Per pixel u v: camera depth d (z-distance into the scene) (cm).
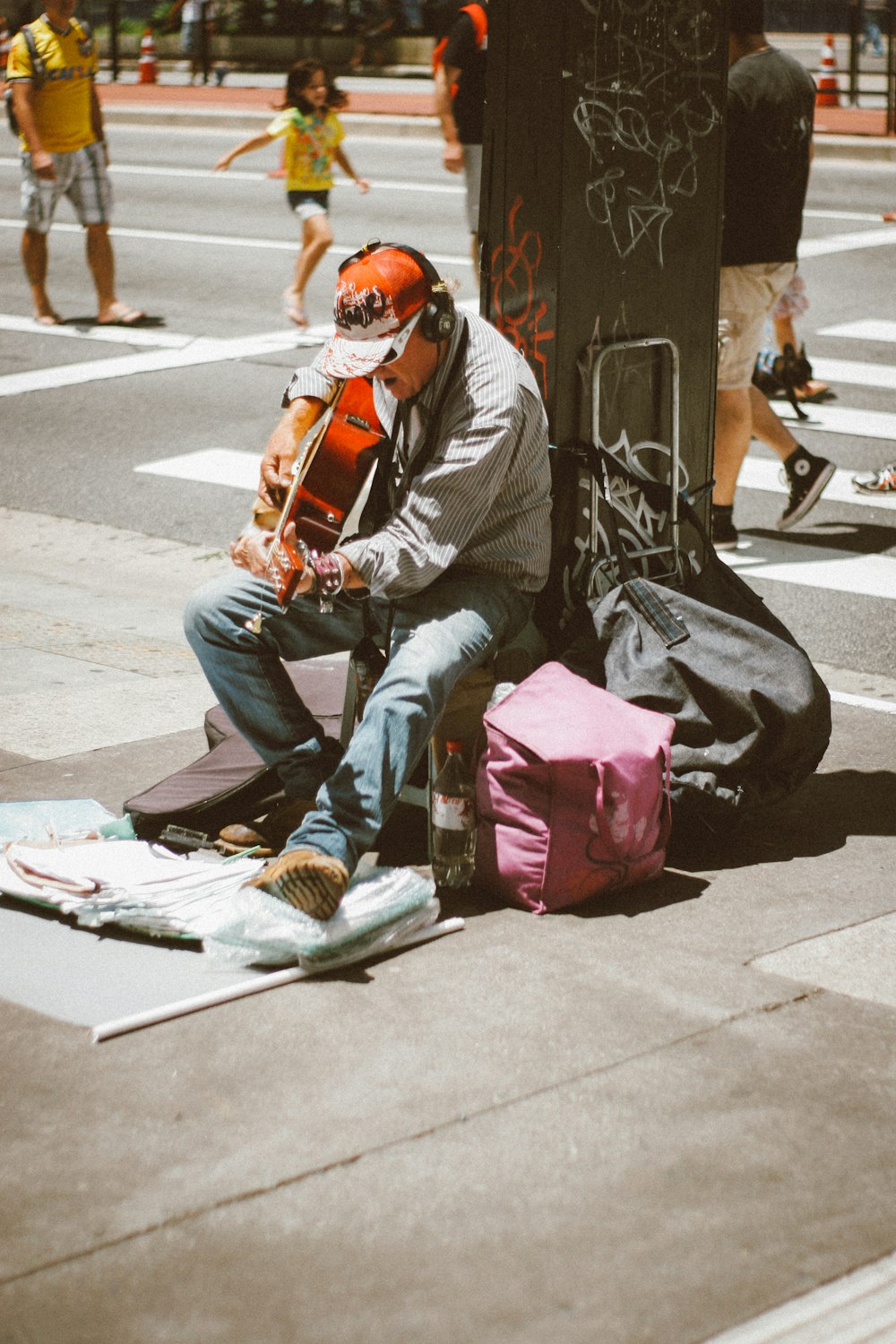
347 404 508
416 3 3506
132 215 1983
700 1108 386
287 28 3594
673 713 519
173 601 821
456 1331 314
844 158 2436
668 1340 312
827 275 1588
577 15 513
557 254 528
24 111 1366
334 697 571
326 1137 374
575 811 480
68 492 1011
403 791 523
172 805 527
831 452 1074
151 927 462
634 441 566
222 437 1123
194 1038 415
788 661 530
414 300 469
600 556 552
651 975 447
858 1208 351
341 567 473
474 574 501
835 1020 425
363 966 453
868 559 884
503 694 506
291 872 444
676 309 567
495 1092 391
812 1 3725
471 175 1258
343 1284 326
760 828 553
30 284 1441
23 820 535
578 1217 347
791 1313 319
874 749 626
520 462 493
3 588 838
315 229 1387
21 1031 416
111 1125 378
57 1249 336
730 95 802
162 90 3384
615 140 534
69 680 693
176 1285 326
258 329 1423
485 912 487
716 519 891
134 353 1345
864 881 511
